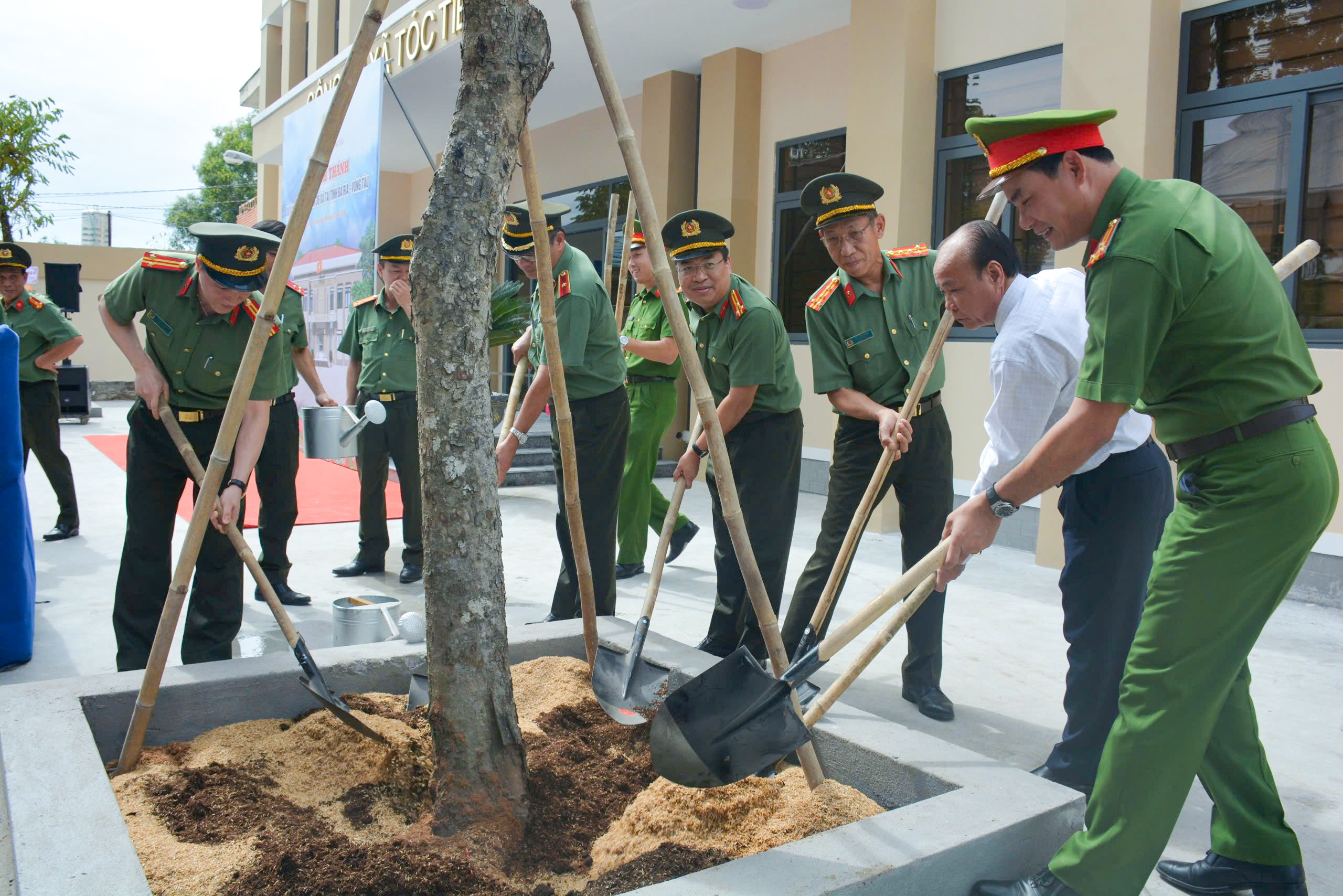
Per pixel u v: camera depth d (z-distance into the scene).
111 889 1.34
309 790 1.99
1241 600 1.71
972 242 2.41
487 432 1.85
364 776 2.03
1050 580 5.06
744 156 7.98
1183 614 1.73
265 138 12.98
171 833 1.75
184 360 2.91
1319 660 3.80
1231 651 1.72
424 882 1.59
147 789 1.87
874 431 3.17
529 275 3.61
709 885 1.42
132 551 3.01
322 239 8.20
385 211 13.18
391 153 11.93
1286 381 1.72
